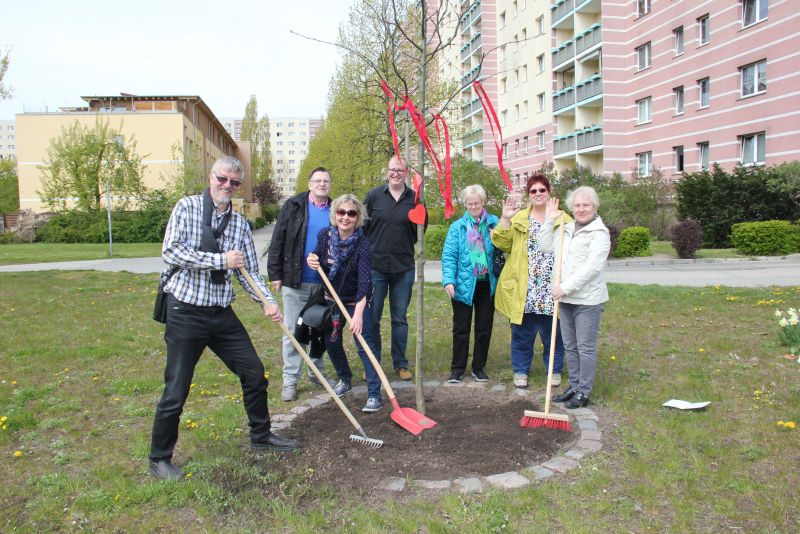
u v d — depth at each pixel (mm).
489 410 4805
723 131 21984
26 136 40750
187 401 5078
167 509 3236
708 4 22344
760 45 20094
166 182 38281
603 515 3117
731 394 4941
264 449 4027
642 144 26875
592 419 4484
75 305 10234
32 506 3277
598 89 27969
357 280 4727
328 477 3594
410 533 2971
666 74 24969
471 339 7402
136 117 40094
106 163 37156
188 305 3568
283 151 154750
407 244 5523
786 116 19234
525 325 5344
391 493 3387
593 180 24203
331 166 24391
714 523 3023
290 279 5102
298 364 5195
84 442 4191
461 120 24578
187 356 3615
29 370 6043
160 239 36375
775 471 3557
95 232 35469
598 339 7027
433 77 21250
